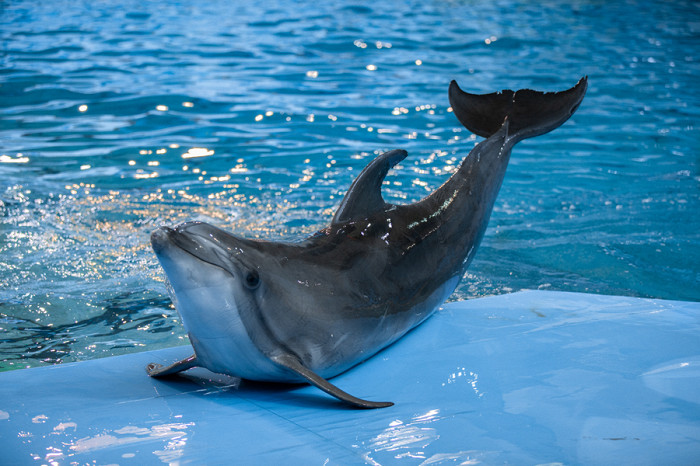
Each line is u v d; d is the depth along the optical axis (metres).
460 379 3.25
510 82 13.08
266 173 8.23
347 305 3.34
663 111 11.63
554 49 16.50
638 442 2.56
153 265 5.48
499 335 3.82
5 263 5.39
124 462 2.45
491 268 5.64
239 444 2.59
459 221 4.14
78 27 17.11
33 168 8.12
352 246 3.54
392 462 2.44
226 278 2.91
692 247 6.10
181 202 7.12
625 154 9.38
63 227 6.28
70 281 5.11
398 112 11.16
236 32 17.19
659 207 7.22
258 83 12.59
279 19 19.22
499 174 4.46
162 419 2.83
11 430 2.69
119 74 12.78
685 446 2.52
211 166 8.44
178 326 4.44
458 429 2.70
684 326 3.90
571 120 11.18
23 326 4.38
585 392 3.03
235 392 3.20
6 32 16.23
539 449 2.52
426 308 3.93
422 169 8.50
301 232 6.25
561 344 3.65
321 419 2.83
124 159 8.62
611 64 15.11
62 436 2.65
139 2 21.77
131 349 4.11
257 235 6.14
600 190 7.86
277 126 10.26
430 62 14.73
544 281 5.37
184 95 11.59
